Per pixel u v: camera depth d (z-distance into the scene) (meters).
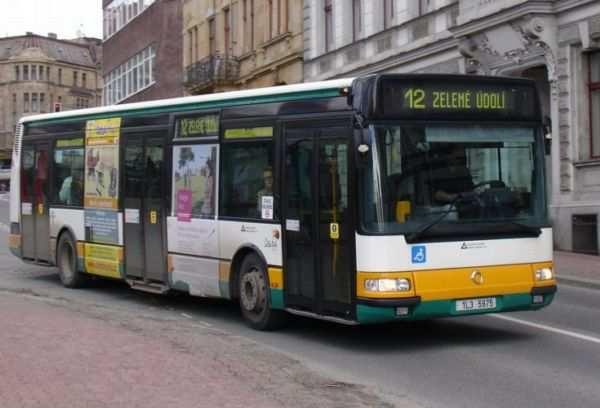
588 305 13.63
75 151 15.58
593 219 21.27
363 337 10.76
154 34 52.25
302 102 10.40
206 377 7.53
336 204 9.79
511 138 10.11
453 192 9.70
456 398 7.72
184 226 12.56
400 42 28.72
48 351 8.46
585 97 21.97
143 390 6.96
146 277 13.52
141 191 13.60
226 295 11.76
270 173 10.88
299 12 35.72
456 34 24.80
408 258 9.38
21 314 10.97
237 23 42.16
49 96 124.69
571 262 19.42
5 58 124.75
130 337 9.41
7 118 124.69
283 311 11.13
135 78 56.34
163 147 13.09
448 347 10.09
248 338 10.71
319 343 10.38
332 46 33.50
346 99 9.72
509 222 9.96
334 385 7.82
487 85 10.00
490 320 11.98
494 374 8.68
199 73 43.41
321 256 10.03
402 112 9.53
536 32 22.11
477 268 9.70
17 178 17.50
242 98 11.47
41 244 16.70
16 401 6.54
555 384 8.24
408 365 9.12
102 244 14.70
